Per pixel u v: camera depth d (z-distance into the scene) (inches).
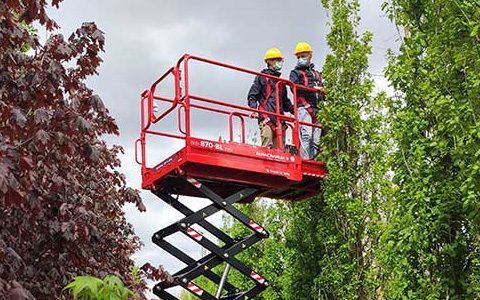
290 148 434.6
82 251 267.4
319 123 464.8
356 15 476.1
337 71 468.4
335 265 450.6
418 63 346.0
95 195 365.1
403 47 355.9
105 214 390.6
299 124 449.4
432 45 321.4
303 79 471.5
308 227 494.0
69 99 245.1
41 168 242.4
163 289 410.6
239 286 683.4
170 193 432.1
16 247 238.7
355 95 460.4
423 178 334.0
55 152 221.1
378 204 435.8
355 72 466.9
